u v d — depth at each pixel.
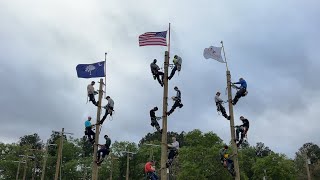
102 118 23.56
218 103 23.61
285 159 89.62
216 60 24.69
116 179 95.69
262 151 132.50
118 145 97.88
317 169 104.56
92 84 24.09
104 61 24.95
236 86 23.81
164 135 20.08
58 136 115.12
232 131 23.16
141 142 126.50
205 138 70.81
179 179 66.88
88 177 95.69
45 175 97.00
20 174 97.06
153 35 22.48
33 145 121.12
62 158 98.12
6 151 100.94
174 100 20.67
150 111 20.83
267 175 86.00
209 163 67.06
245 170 99.62
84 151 111.56
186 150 69.62
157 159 92.88
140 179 97.31
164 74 21.11
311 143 125.94
